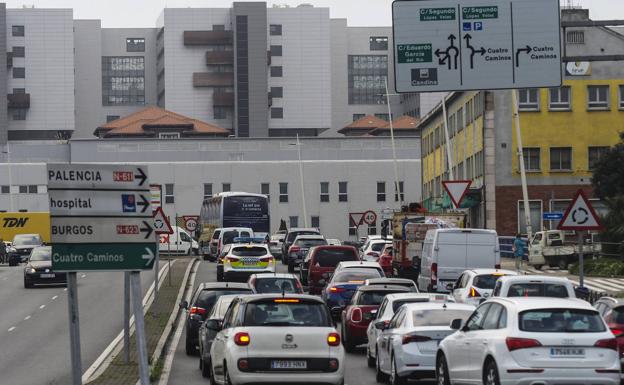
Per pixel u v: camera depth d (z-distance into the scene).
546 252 89.06
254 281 47.47
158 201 57.56
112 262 20.50
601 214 100.25
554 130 110.44
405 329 30.17
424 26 47.78
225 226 112.12
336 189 190.62
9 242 132.25
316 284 66.94
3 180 198.25
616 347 24.22
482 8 47.62
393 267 75.50
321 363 26.33
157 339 45.91
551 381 23.83
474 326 26.41
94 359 40.25
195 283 81.75
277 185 190.12
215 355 28.80
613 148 103.62
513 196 109.81
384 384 32.34
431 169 152.50
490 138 110.12
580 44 109.62
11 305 66.50
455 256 56.84
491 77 47.66
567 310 24.56
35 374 36.22
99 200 20.50
